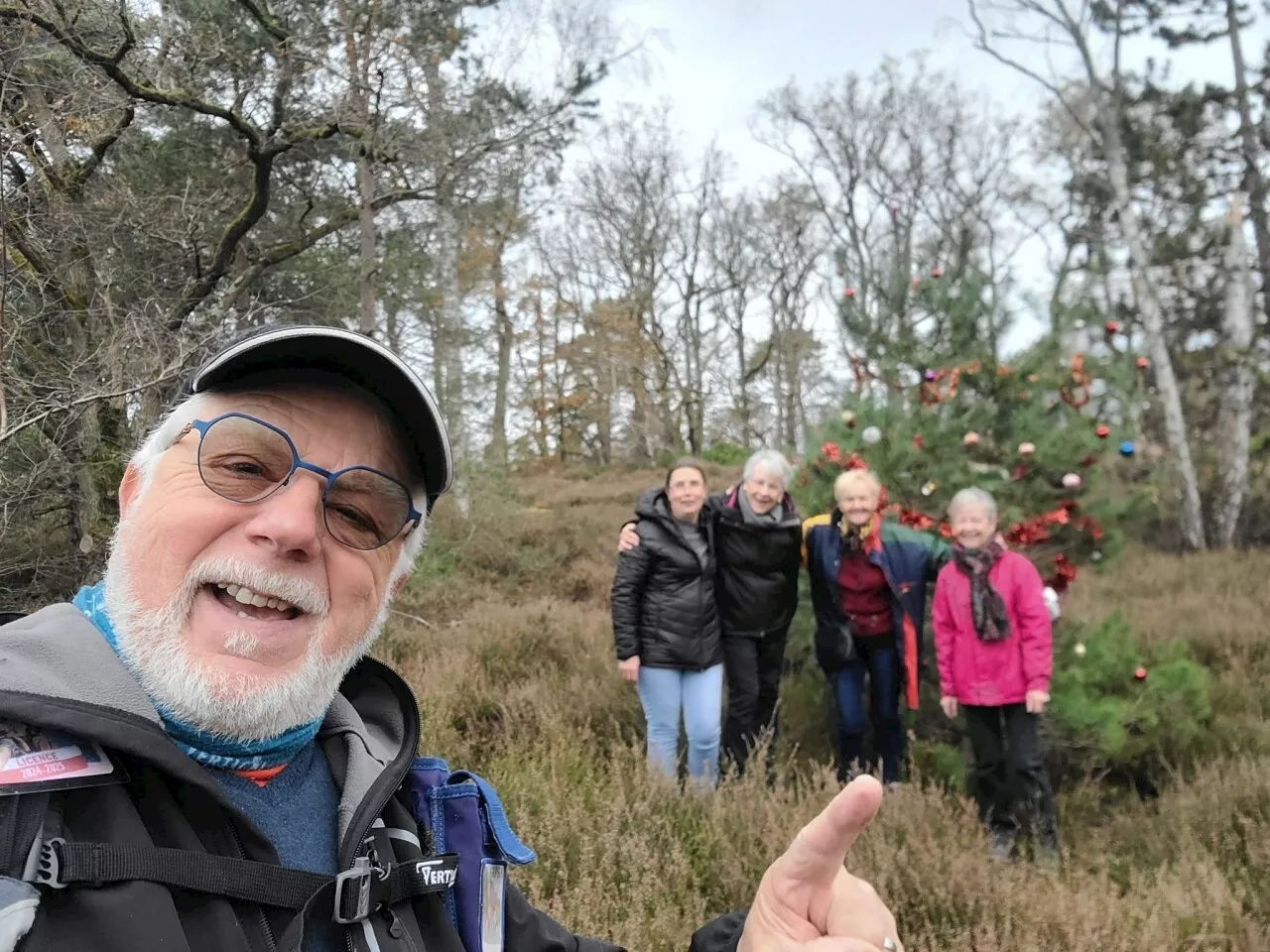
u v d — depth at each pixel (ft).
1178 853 11.54
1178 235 54.85
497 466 38.47
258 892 3.00
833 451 15.81
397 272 32.27
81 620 3.25
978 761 12.80
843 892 3.44
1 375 12.73
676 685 12.84
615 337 98.89
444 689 16.22
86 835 2.79
